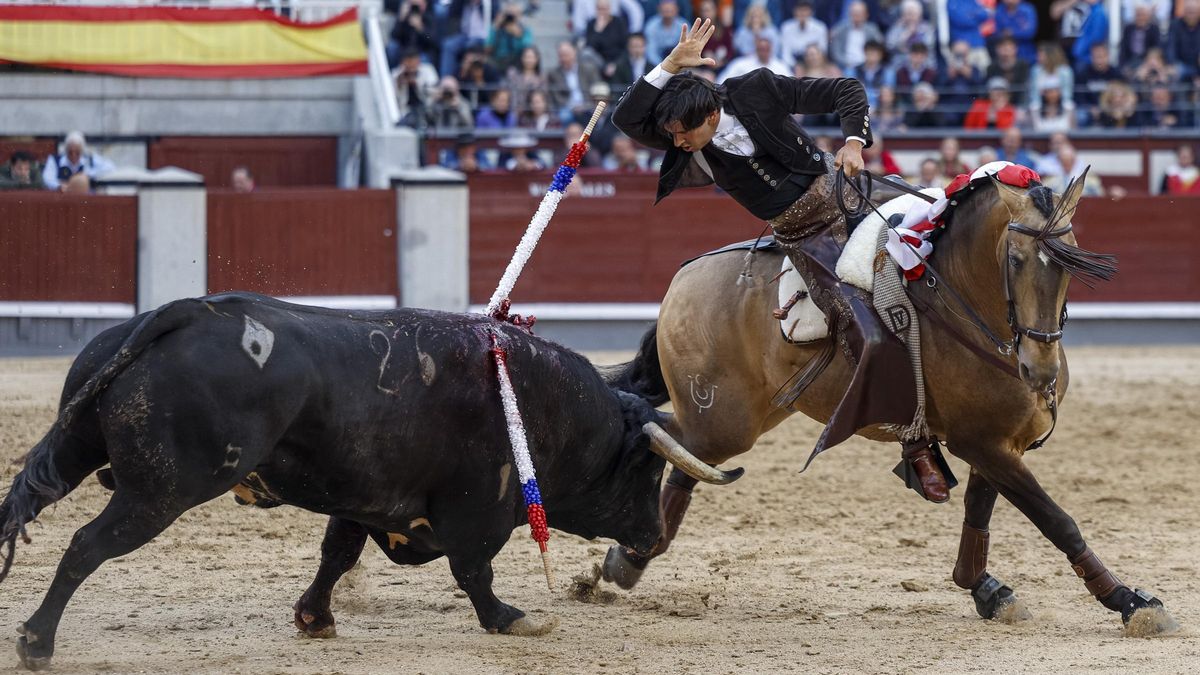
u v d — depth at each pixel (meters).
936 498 14.52
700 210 41.09
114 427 11.52
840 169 14.84
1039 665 12.94
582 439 14.11
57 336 36.62
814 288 14.98
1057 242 13.09
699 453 16.41
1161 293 42.56
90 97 43.47
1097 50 45.72
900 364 14.53
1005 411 14.30
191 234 37.84
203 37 43.62
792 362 15.38
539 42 47.69
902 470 15.03
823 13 46.00
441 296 39.75
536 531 13.06
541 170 41.09
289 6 44.69
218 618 14.62
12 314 36.16
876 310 14.59
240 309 12.01
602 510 14.75
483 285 40.19
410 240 39.56
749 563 18.09
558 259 40.69
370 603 15.48
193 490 11.59
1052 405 14.48
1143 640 14.01
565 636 14.10
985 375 14.23
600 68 43.12
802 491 23.06
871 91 44.34
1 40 42.31
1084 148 44.19
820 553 18.75
